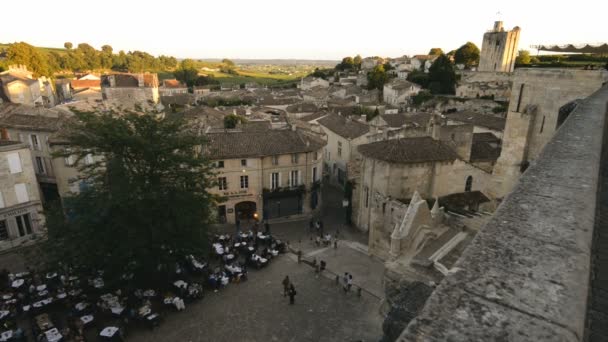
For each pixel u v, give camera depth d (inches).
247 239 1518.2
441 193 1518.2
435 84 4510.3
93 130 1056.2
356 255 1475.1
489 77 4220.0
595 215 200.2
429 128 1871.3
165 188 1117.1
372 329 1016.9
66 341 874.1
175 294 1147.9
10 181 1425.9
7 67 4539.9
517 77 1193.4
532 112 1154.7
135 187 1040.2
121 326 970.1
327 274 1315.2
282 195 1870.1
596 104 542.9
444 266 837.2
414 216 1016.2
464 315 119.1
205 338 965.2
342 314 1083.9
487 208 1491.1
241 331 996.6
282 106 4234.7
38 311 987.3
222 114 3371.1
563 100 1090.7
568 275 135.6
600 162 285.0
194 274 1273.4
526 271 138.7
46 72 5177.2
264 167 1807.3
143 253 1044.5
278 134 1929.1
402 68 6530.5
